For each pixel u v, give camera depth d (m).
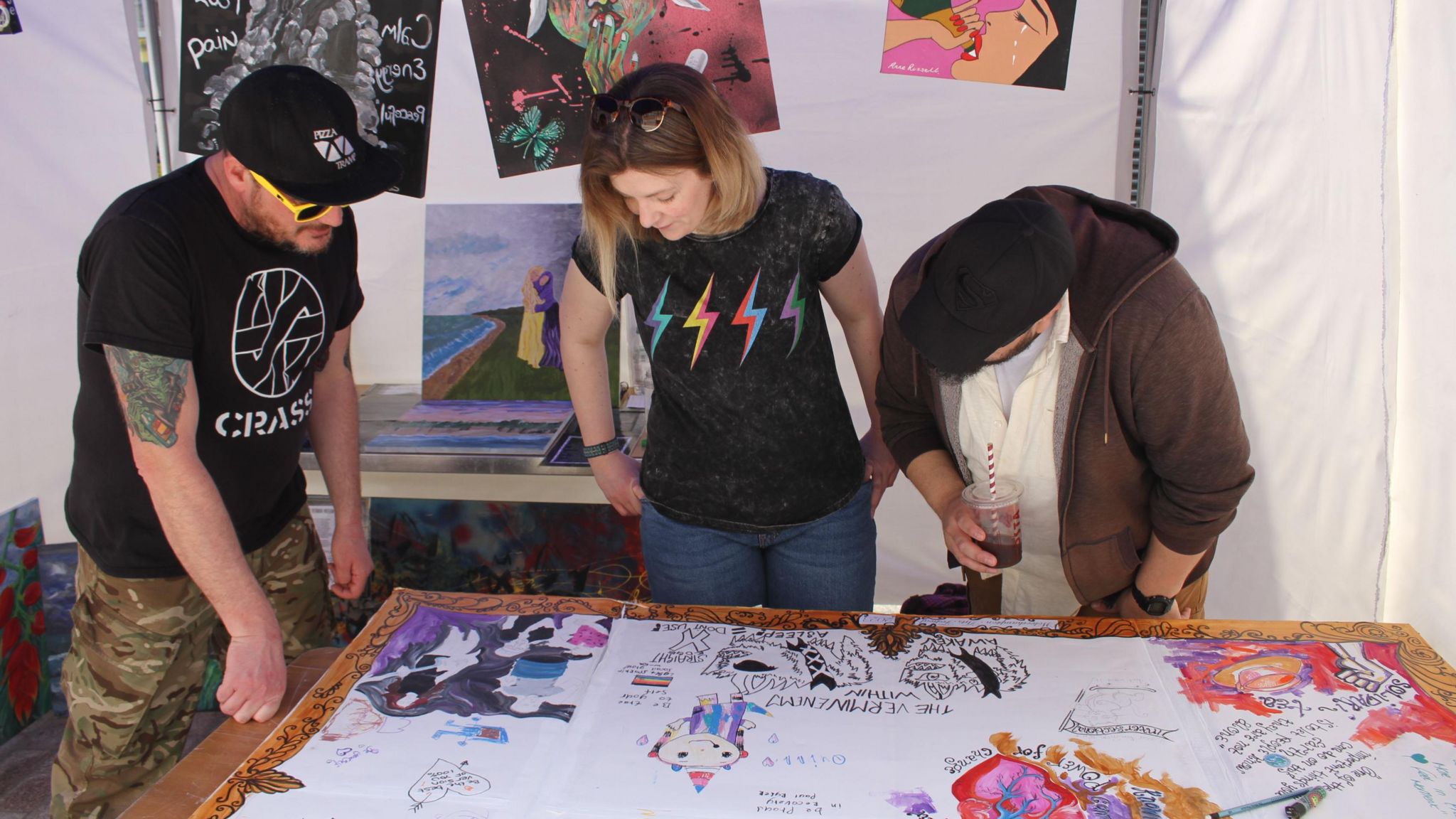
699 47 2.61
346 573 2.11
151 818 1.23
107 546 1.75
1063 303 1.45
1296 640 1.52
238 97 1.47
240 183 1.57
